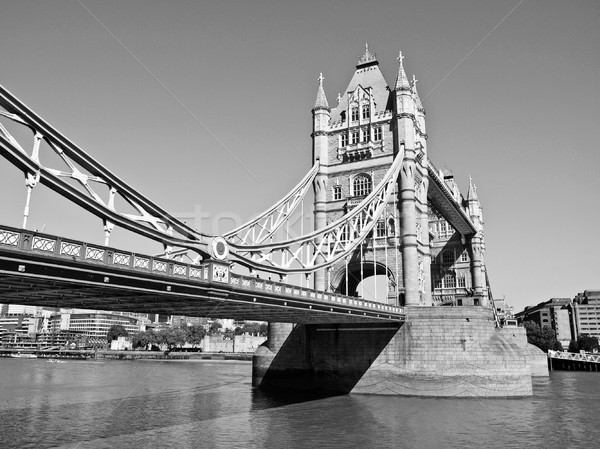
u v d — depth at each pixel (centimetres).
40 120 1967
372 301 4559
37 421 3784
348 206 6438
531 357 7944
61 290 2262
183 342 18788
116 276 2139
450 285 9600
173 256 2820
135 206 2366
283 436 3247
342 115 6975
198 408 4412
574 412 4172
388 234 6169
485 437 3269
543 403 4666
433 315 5144
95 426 3578
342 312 3997
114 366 11831
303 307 3503
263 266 3450
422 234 6450
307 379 5578
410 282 5759
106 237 2180
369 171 6431
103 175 2209
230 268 2845
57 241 1908
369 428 3494
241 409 4312
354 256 6319
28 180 1881
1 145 1761
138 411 4269
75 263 1952
